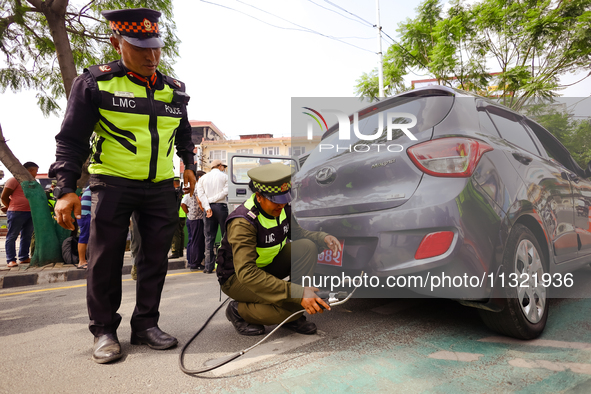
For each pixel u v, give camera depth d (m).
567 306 2.37
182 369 1.66
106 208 1.84
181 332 2.25
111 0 6.66
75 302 3.34
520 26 10.95
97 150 1.84
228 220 1.86
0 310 3.17
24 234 5.71
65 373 1.68
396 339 1.89
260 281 1.74
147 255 2.01
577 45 9.95
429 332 1.98
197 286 3.81
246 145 41.81
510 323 1.75
